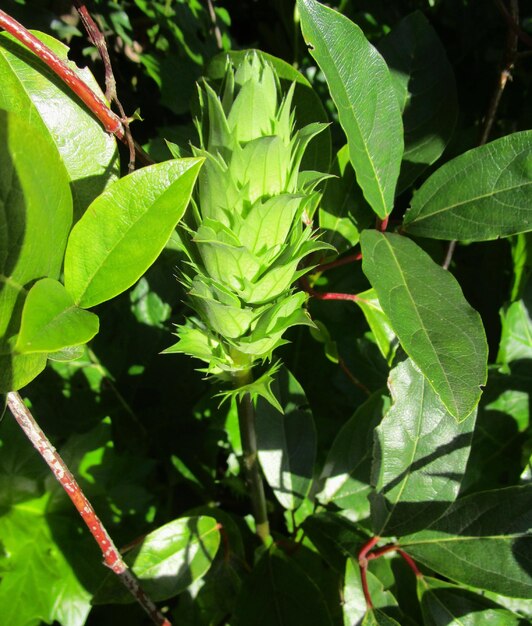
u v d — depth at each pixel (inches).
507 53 12.9
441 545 11.2
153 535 11.4
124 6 16.4
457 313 9.0
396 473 10.9
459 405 8.2
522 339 15.1
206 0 16.4
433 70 12.7
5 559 13.2
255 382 8.5
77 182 9.0
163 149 14.9
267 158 6.9
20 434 13.7
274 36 18.3
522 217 10.0
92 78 9.2
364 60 9.7
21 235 6.7
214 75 10.9
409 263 9.7
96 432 14.0
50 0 13.9
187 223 8.0
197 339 8.4
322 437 15.9
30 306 6.3
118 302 15.2
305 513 14.2
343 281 16.3
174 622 13.9
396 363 10.6
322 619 11.3
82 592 13.3
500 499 11.1
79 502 8.6
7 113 6.3
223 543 12.7
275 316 7.8
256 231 7.2
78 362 15.1
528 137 10.0
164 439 15.4
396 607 11.2
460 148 16.8
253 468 11.3
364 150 10.1
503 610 11.1
